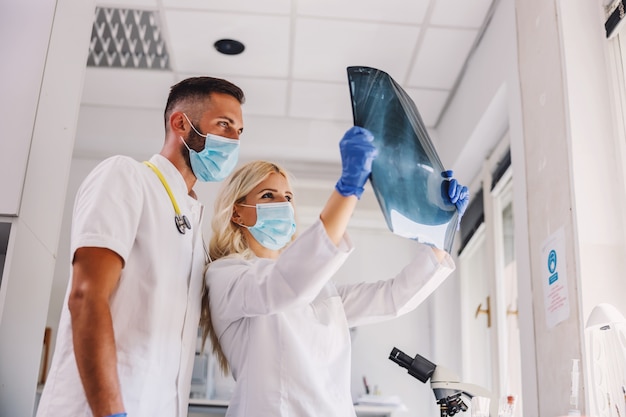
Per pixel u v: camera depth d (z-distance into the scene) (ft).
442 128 15.42
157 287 5.25
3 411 6.73
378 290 6.33
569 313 8.09
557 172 8.70
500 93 11.65
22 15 7.81
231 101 6.29
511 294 13.33
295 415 5.34
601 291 7.82
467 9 12.07
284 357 5.48
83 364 4.59
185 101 6.21
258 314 5.18
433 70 13.79
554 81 8.95
